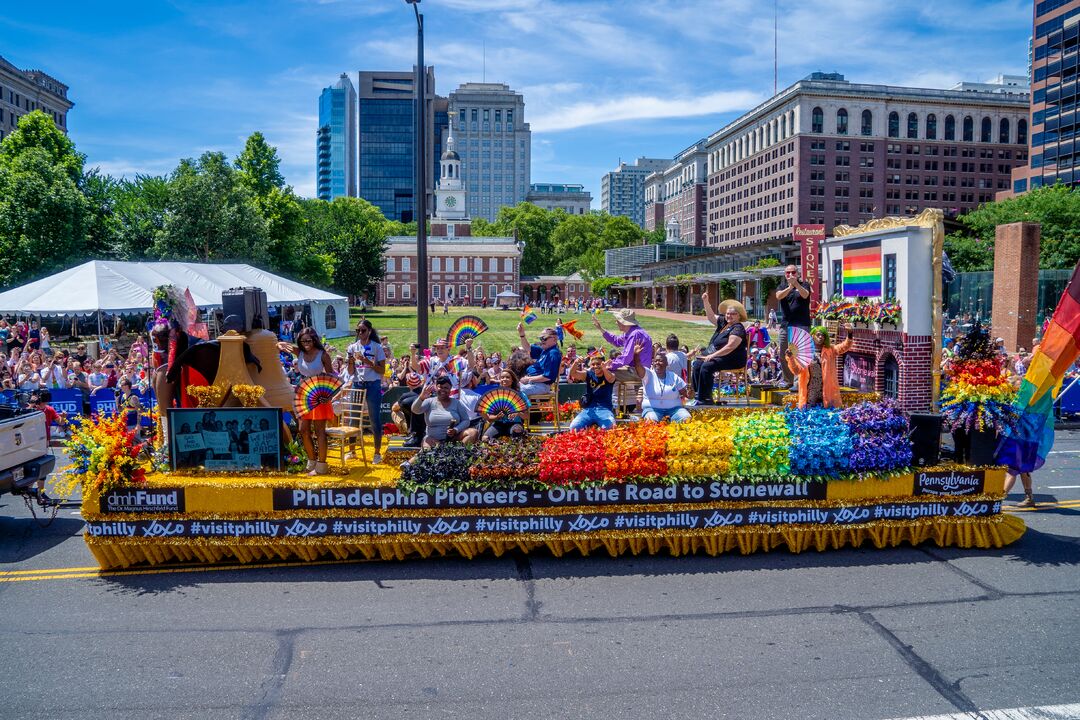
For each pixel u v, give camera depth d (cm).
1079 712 516
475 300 12550
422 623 658
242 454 838
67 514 1023
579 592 727
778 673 569
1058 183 4597
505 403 916
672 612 679
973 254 4288
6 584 755
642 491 801
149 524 782
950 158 11881
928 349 1005
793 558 819
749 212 13500
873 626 650
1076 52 7425
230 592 730
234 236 5275
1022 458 894
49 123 5456
